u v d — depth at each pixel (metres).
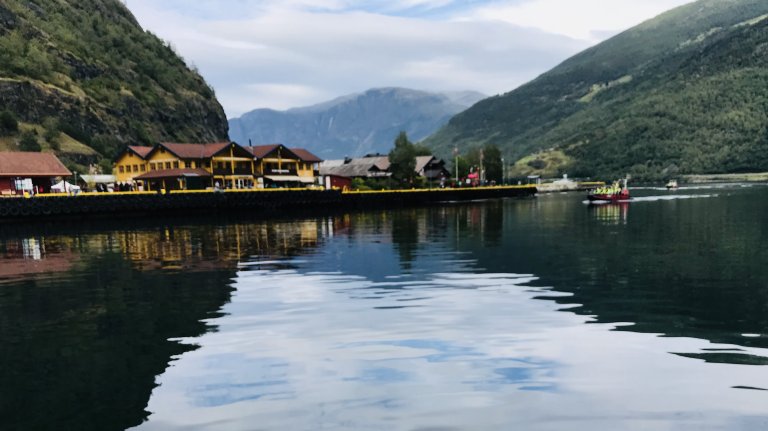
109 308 19.75
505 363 13.02
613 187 113.12
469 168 173.00
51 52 173.88
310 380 12.16
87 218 74.31
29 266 31.27
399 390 11.52
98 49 198.62
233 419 10.37
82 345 15.15
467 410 10.52
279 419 10.30
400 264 29.09
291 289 22.45
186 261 31.98
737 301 19.17
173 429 10.04
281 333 15.87
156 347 14.80
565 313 17.64
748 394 11.05
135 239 47.59
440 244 38.59
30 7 191.00
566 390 11.38
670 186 167.50
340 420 10.19
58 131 140.12
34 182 87.38
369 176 139.62
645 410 10.41
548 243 38.38
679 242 37.50
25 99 142.75
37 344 15.33
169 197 80.56
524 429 9.74
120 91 179.25
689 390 11.28
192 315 18.34
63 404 11.19
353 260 30.95
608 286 22.16
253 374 12.61
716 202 90.12
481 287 22.14
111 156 149.12
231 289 22.78
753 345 14.16
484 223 58.38
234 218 76.44
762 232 42.66
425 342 14.71
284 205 92.31
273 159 110.44
